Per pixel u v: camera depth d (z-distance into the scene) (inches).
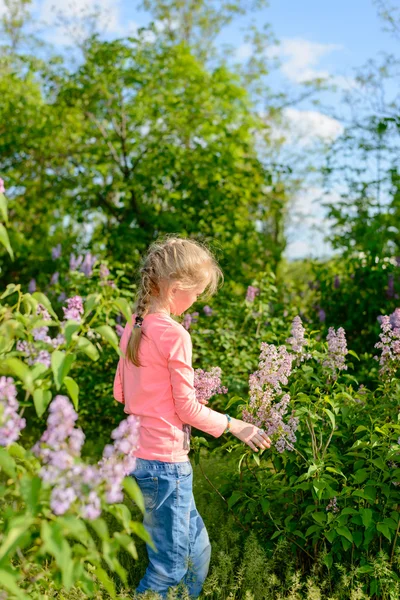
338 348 133.6
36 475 67.1
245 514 136.3
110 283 231.6
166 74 371.2
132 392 107.5
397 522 119.1
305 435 130.0
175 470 105.5
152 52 380.5
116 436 70.6
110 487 66.4
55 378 66.4
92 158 388.8
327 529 119.3
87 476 64.6
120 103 378.0
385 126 336.2
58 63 407.8
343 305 283.1
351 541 114.5
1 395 66.9
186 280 108.3
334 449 125.7
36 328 75.7
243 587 116.6
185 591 106.6
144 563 128.6
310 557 125.4
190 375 105.5
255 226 380.2
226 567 116.0
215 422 107.5
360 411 134.4
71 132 398.0
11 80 434.6
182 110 369.7
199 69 374.0
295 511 127.4
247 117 384.2
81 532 62.9
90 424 245.1
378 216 328.2
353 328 278.2
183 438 107.0
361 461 122.0
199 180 362.3
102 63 375.9
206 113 377.4
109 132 380.8
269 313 253.8
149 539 68.8
